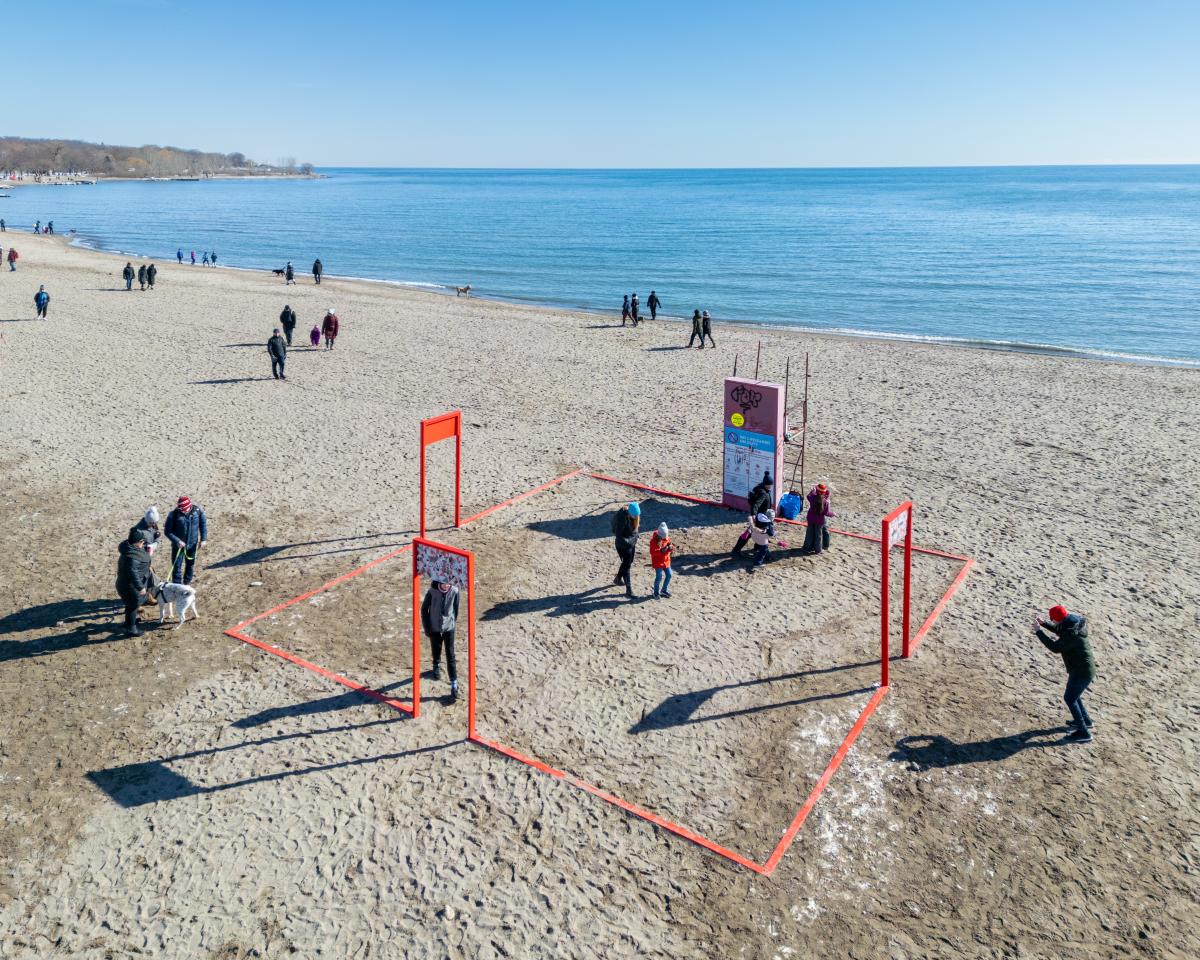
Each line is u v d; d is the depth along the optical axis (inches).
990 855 311.6
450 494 675.4
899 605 499.5
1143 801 339.9
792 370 1154.0
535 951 270.5
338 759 361.4
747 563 558.6
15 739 372.2
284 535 593.3
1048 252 2910.9
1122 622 482.3
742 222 4611.2
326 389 1003.3
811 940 275.1
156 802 335.6
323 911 285.7
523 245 3380.9
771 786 347.9
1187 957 269.6
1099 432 863.1
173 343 1254.3
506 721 389.1
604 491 691.4
